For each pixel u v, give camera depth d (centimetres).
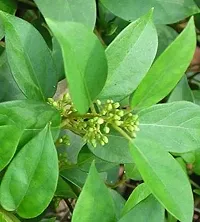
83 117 27
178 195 26
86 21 31
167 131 29
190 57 27
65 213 42
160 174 26
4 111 25
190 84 48
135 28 27
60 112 27
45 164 24
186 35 27
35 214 25
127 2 35
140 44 28
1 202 24
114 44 27
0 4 34
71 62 23
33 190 24
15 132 24
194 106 29
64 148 35
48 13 30
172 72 27
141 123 29
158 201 25
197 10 36
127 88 28
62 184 32
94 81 25
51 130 26
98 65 25
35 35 28
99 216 25
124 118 28
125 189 43
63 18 31
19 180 24
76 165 33
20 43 28
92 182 24
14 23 28
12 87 33
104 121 27
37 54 28
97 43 24
